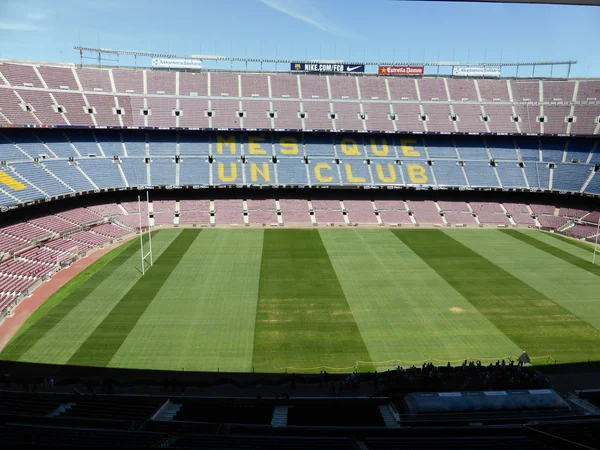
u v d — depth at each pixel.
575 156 82.44
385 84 92.69
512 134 83.88
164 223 72.38
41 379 28.00
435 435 20.77
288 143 85.75
